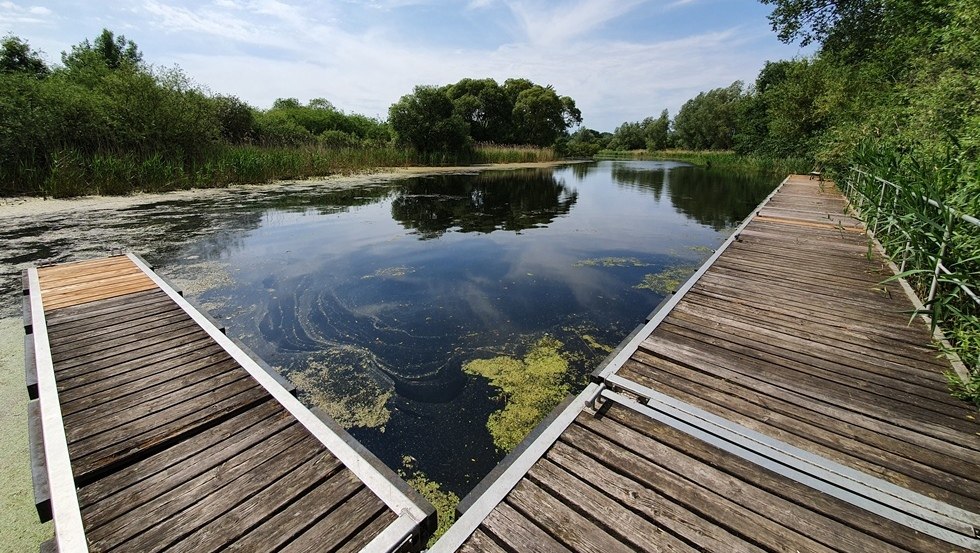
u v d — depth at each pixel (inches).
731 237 213.6
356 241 277.1
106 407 85.9
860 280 149.9
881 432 73.9
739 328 113.8
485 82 1371.8
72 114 385.7
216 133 498.6
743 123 983.6
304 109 1127.6
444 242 281.6
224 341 111.7
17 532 73.1
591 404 81.2
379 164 785.6
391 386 122.3
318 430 79.0
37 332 116.6
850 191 322.3
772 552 54.0
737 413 79.4
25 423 99.2
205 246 251.6
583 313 170.7
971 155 152.5
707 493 62.5
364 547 56.8
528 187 602.5
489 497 62.2
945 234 109.8
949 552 53.2
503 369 131.0
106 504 63.7
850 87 489.7
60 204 346.0
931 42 289.9
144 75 436.1
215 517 61.8
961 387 84.7
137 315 128.4
